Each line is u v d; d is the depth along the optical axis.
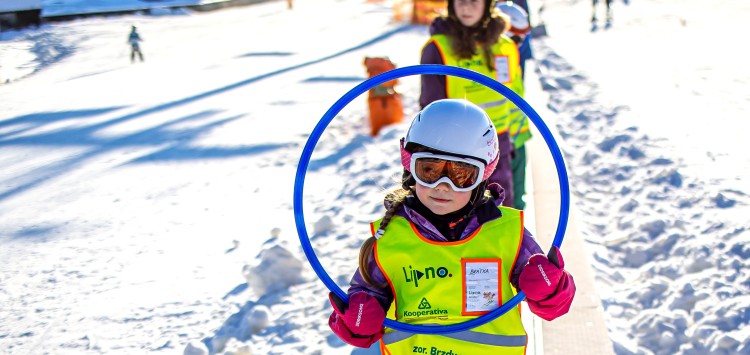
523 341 2.04
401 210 2.07
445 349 2.03
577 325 3.55
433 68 2.18
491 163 1.98
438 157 1.90
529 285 1.92
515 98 2.19
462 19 3.66
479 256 2.00
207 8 37.56
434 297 2.01
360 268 2.06
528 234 2.09
